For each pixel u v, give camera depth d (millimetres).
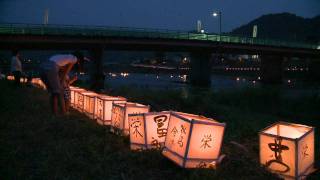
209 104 15023
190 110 13414
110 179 4691
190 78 67062
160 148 5715
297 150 4934
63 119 8492
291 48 76750
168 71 112500
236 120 11648
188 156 4898
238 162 5586
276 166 5164
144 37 50750
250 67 124688
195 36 57656
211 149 5066
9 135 6844
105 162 5336
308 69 98688
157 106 13500
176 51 64188
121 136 6832
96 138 6680
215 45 60875
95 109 8750
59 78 9367
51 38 42406
